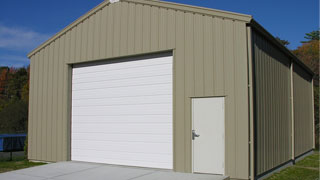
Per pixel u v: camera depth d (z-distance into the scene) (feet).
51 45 42.27
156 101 33.86
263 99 32.04
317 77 98.27
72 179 29.14
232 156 28.55
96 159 37.99
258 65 31.07
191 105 31.01
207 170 29.84
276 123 36.27
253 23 29.04
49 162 41.11
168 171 31.71
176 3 32.30
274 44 36.24
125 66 36.42
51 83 41.83
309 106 56.70
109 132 37.17
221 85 29.50
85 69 39.78
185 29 31.83
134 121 35.29
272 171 34.27
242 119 28.27
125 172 31.71
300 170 37.17
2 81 149.38
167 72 33.32
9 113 100.42
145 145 34.32
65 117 40.06
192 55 31.24
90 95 39.09
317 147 69.10
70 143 40.22
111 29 37.09
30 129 43.62
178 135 31.53
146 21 34.47
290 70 43.68
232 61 29.12
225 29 29.68
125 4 36.22
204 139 30.12
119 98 36.65
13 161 43.60
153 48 33.73
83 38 39.34
